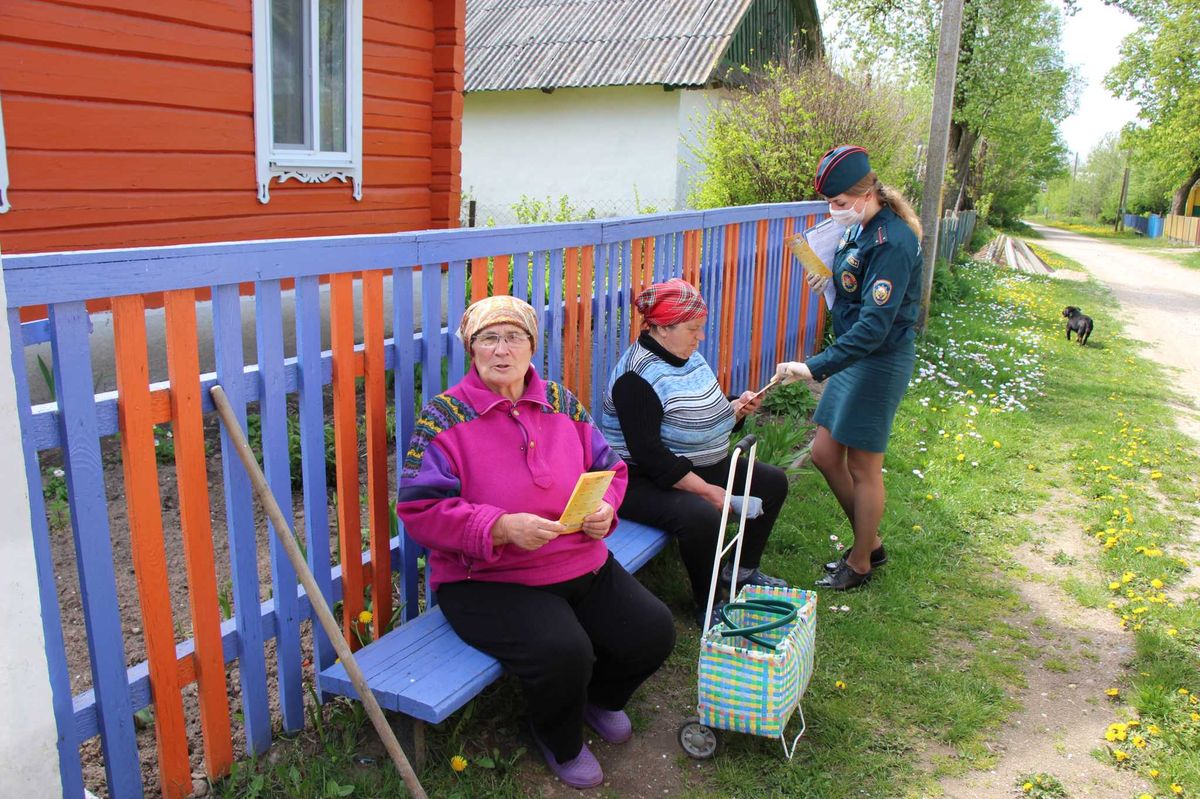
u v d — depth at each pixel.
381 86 7.45
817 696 3.30
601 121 16.73
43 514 2.09
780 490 3.78
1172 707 3.29
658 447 3.53
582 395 4.24
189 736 2.87
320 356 2.70
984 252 25.64
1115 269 26.06
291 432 4.97
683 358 3.63
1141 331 13.12
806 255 3.99
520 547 2.60
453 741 2.83
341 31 7.00
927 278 9.48
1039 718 3.26
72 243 5.38
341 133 7.21
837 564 4.19
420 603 3.44
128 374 2.19
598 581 2.93
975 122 26.77
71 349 2.07
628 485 3.67
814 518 4.79
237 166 6.32
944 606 4.05
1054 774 2.95
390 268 2.91
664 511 3.56
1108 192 83.19
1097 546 4.75
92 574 2.20
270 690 3.10
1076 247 38.38
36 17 4.99
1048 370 9.23
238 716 2.95
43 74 5.08
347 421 2.84
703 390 3.64
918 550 4.53
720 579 3.81
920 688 3.39
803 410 6.70
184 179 5.97
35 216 5.16
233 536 2.53
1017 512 5.17
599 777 2.81
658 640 2.87
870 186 3.70
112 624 2.27
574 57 17.03
